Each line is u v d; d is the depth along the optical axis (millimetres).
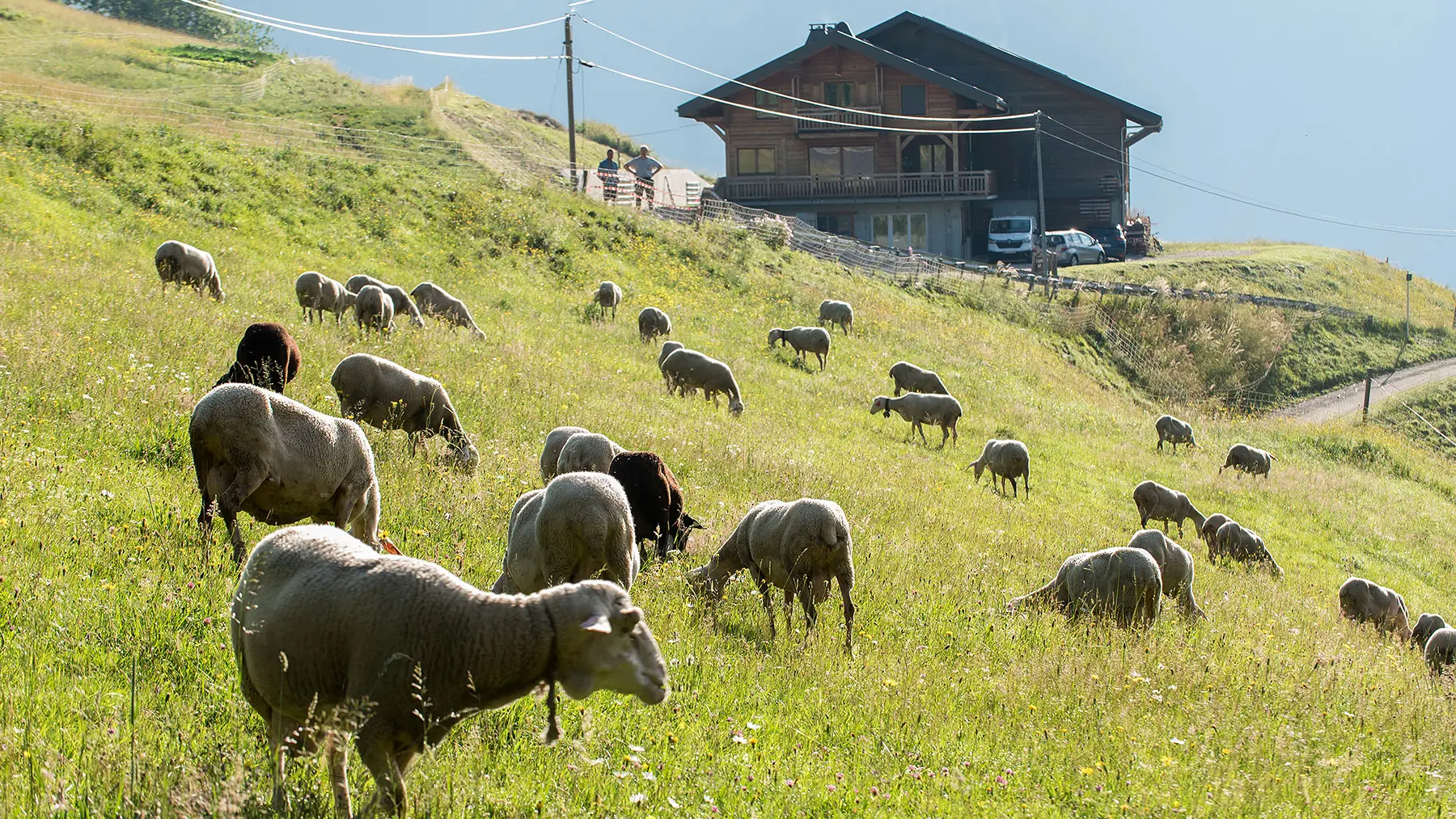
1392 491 35625
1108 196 65000
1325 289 67625
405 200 35938
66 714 6031
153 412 12664
